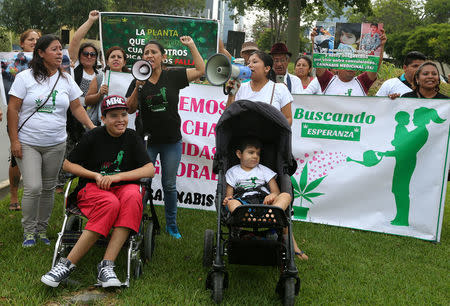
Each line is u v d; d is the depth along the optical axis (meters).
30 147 4.54
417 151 5.72
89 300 3.60
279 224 3.64
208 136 6.22
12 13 38.88
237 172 4.34
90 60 6.20
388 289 4.12
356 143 5.93
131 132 4.26
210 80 4.13
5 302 3.43
